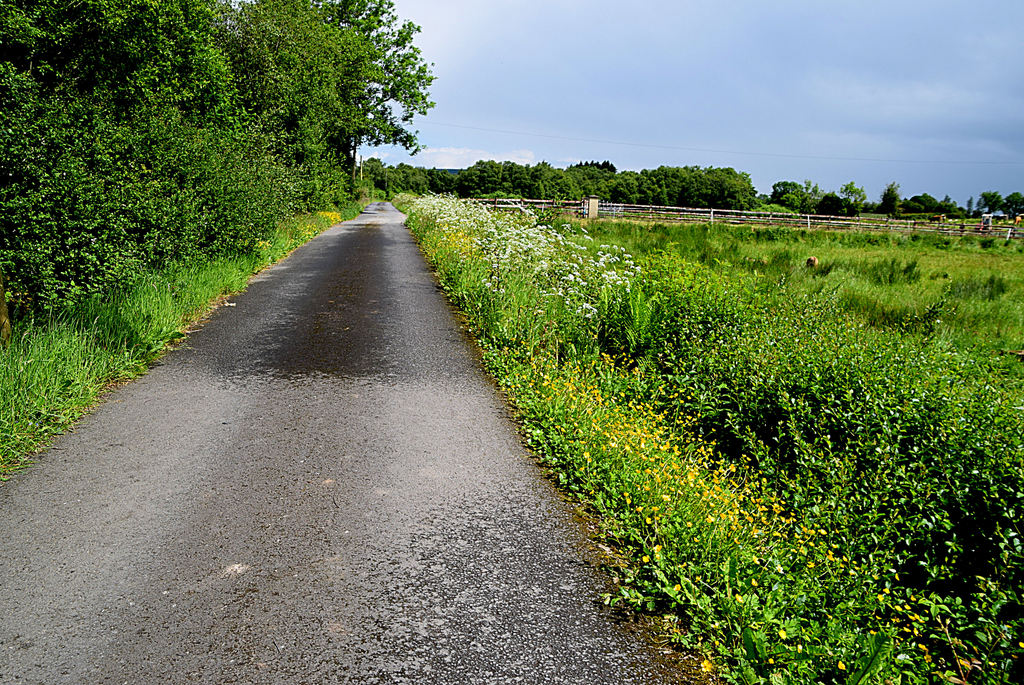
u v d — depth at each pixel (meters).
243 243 13.30
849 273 15.36
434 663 2.59
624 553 3.45
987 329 9.91
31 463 4.34
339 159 42.03
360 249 18.80
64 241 6.77
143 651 2.61
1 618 2.80
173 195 9.68
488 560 3.34
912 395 4.78
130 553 3.30
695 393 5.67
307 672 2.52
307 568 3.22
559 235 12.48
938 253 24.75
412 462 4.50
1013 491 3.53
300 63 29.19
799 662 2.55
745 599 2.74
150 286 8.25
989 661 2.84
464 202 26.55
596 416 4.99
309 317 9.16
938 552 3.75
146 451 4.56
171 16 17.03
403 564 3.28
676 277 8.20
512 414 5.51
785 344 6.07
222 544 3.41
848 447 4.54
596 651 2.70
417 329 8.57
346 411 5.46
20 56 13.34
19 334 6.00
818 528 3.82
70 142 7.04
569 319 7.63
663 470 4.14
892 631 2.76
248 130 18.34
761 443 4.90
